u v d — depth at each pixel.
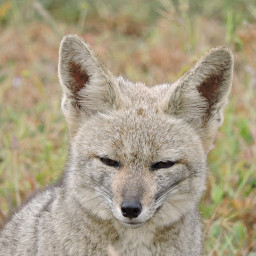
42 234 10.09
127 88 10.59
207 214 12.58
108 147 9.70
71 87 10.25
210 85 10.25
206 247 12.04
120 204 9.35
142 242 9.87
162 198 9.69
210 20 21.91
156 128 9.81
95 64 9.98
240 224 12.41
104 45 19.59
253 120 14.94
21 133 15.30
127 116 9.93
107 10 23.73
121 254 9.86
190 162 9.88
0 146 15.09
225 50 9.99
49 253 9.92
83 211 9.81
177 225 9.96
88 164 9.82
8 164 14.20
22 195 13.45
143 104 10.12
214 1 23.09
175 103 10.04
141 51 20.12
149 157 9.64
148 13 23.64
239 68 17.31
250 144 14.83
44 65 19.77
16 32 21.58
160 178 9.66
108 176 9.66
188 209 9.98
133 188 9.41
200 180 10.07
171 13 17.48
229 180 13.60
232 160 14.44
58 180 11.42
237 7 22.06
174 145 9.77
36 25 21.98
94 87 10.12
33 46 20.83
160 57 18.66
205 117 10.37
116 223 9.77
